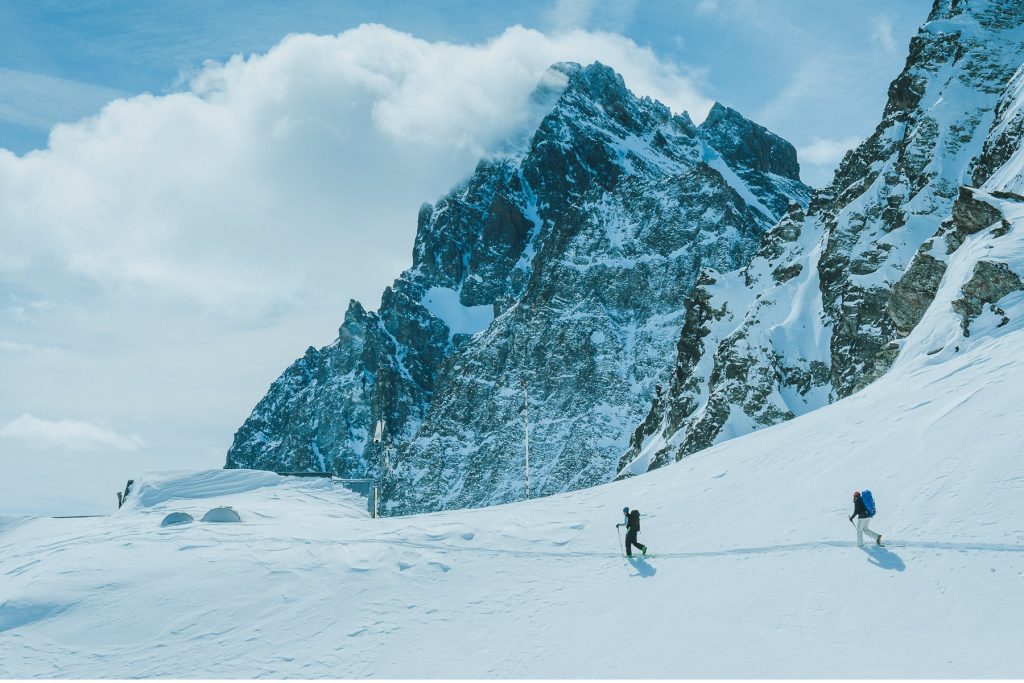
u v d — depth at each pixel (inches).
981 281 2177.7
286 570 1615.4
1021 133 3580.2
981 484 1243.8
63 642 1385.3
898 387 1905.8
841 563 1167.0
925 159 4333.2
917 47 4963.1
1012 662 889.5
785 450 1718.8
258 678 1200.2
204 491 3545.8
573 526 1635.1
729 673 974.4
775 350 4436.5
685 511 1556.3
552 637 1178.6
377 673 1164.5
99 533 2213.3
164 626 1417.3
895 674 903.1
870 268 4111.7
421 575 1504.7
